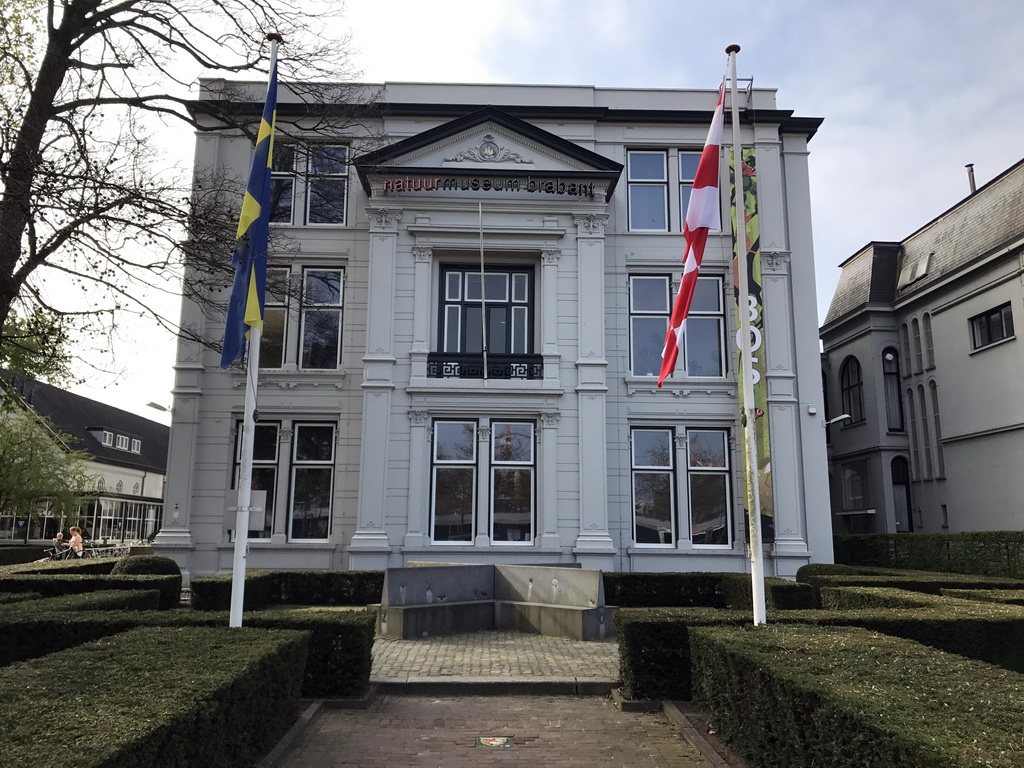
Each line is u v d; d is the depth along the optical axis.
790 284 20.27
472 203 18.97
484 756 6.39
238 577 8.25
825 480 19.39
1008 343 22.36
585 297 18.84
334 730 7.14
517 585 13.86
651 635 8.14
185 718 4.21
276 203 20.12
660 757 6.40
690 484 19.25
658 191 20.61
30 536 41.69
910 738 3.59
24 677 5.04
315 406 19.05
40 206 10.63
